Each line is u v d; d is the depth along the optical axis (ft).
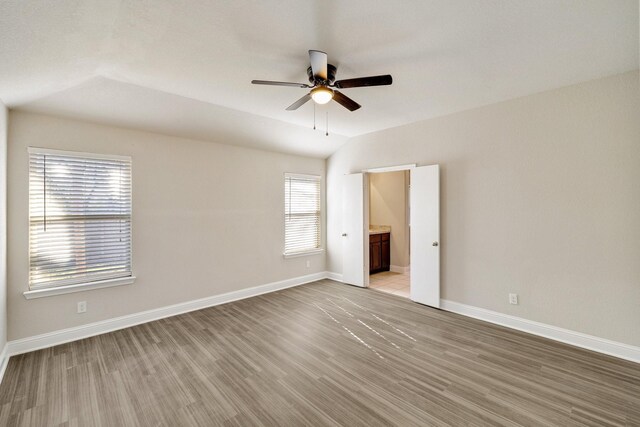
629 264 8.77
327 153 18.17
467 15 6.18
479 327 11.13
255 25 6.45
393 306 13.58
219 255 14.03
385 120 13.73
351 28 6.61
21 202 9.33
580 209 9.59
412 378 7.80
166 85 9.57
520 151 10.82
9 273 9.10
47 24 5.49
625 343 8.82
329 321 11.80
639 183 8.62
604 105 9.14
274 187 16.25
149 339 10.21
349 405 6.75
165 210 12.35
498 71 8.79
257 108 11.85
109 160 11.00
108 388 7.43
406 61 8.16
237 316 12.38
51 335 9.77
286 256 16.67
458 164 12.53
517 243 10.93
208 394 7.18
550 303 10.20
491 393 7.16
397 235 20.94
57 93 8.89
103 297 10.83
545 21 6.40
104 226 10.90
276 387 7.45
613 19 6.33
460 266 12.51
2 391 7.32
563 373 8.00
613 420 6.22
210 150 13.75
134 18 6.08
